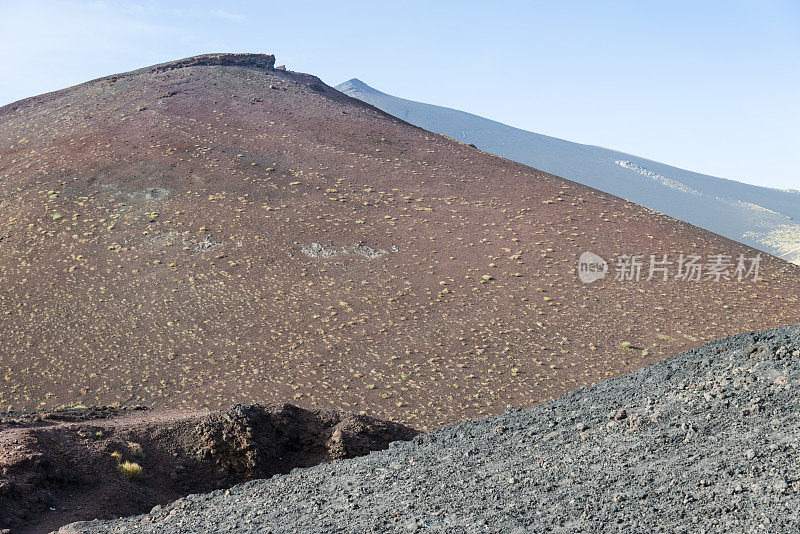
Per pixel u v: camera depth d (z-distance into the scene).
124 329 47.47
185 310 50.00
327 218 65.06
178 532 10.79
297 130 87.31
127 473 15.77
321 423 20.03
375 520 9.38
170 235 60.62
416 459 12.95
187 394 38.69
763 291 52.25
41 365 42.94
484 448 12.71
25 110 95.69
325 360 42.84
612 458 10.16
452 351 43.84
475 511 8.98
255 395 38.28
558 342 44.81
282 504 11.49
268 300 51.50
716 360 14.07
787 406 10.12
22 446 14.69
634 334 45.59
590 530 7.59
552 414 14.18
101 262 56.53
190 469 17.27
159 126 83.06
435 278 54.97
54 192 67.19
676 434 10.38
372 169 77.81
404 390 38.62
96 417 21.72
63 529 11.76
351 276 55.41
